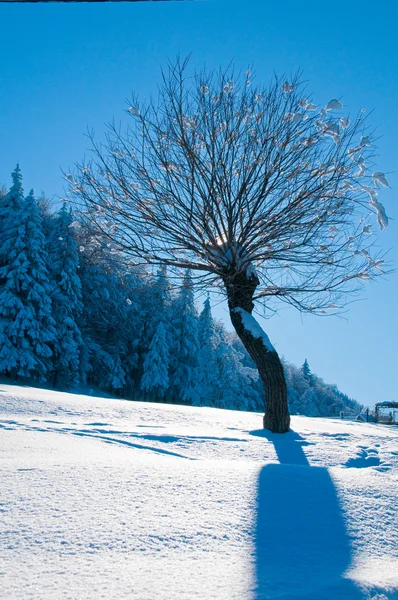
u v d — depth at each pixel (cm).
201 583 254
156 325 4631
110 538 306
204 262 1166
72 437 794
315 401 8569
